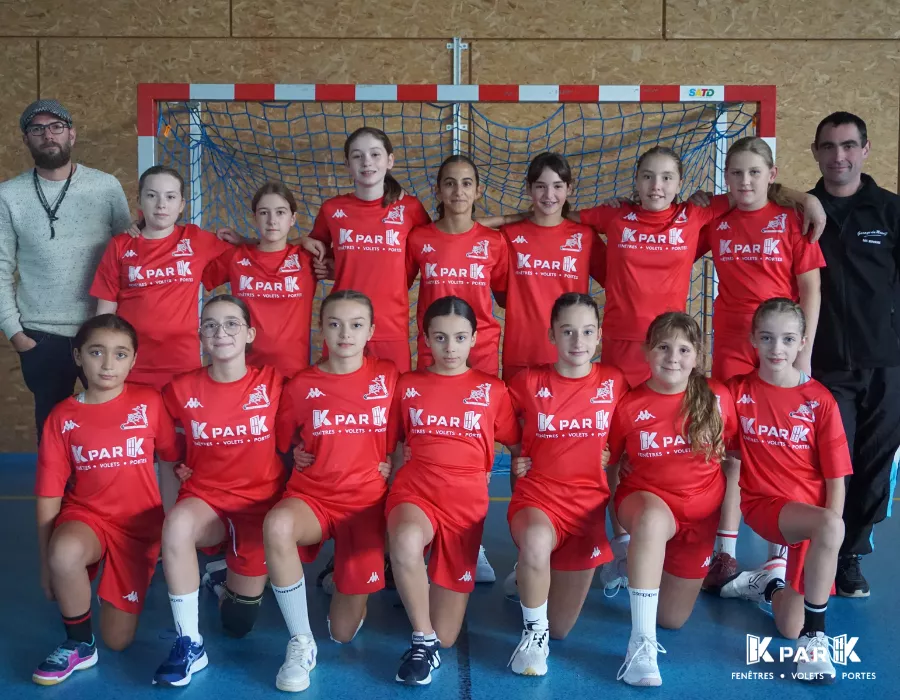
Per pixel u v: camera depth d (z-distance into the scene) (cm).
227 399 286
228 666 267
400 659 271
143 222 361
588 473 284
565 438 284
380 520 284
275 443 293
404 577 255
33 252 365
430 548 292
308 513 270
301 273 359
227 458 282
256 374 295
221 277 367
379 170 351
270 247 358
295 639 258
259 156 530
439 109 528
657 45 532
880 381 335
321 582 339
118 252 353
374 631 295
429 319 288
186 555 258
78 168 374
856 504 332
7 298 365
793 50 531
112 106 530
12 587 334
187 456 290
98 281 355
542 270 361
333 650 279
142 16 526
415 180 535
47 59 528
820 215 329
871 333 334
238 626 285
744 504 298
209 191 518
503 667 265
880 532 410
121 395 285
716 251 354
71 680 256
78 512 273
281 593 255
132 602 276
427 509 273
